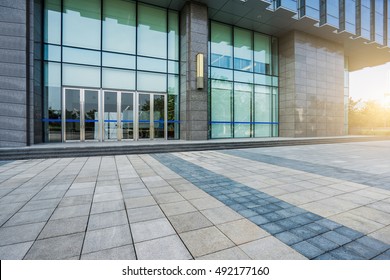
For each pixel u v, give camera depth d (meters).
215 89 17.20
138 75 14.71
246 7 15.38
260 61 19.22
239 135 18.22
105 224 3.31
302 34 19.09
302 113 19.05
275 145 14.77
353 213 3.75
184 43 15.02
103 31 13.90
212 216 3.62
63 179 5.93
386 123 37.06
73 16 13.26
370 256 2.55
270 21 17.31
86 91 13.47
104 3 13.91
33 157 9.16
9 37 10.20
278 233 3.06
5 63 10.14
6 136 10.15
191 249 2.68
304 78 19.14
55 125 12.79
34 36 11.55
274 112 19.92
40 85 12.29
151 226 3.25
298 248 2.71
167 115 15.48
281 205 4.11
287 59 19.28
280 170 7.15
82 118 13.35
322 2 18.27
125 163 8.30
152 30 15.12
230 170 7.13
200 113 14.62
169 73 15.55
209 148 12.52
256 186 5.34
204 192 4.87
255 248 2.70
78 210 3.84
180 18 15.73
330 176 6.36
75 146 10.10
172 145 11.61
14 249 2.64
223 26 17.52
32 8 10.81
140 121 14.73
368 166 7.84
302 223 3.37
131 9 14.53
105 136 13.86
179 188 5.16
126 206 4.04
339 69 21.64
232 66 17.84
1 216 3.56
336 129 21.42
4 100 10.12
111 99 14.03
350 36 20.23
